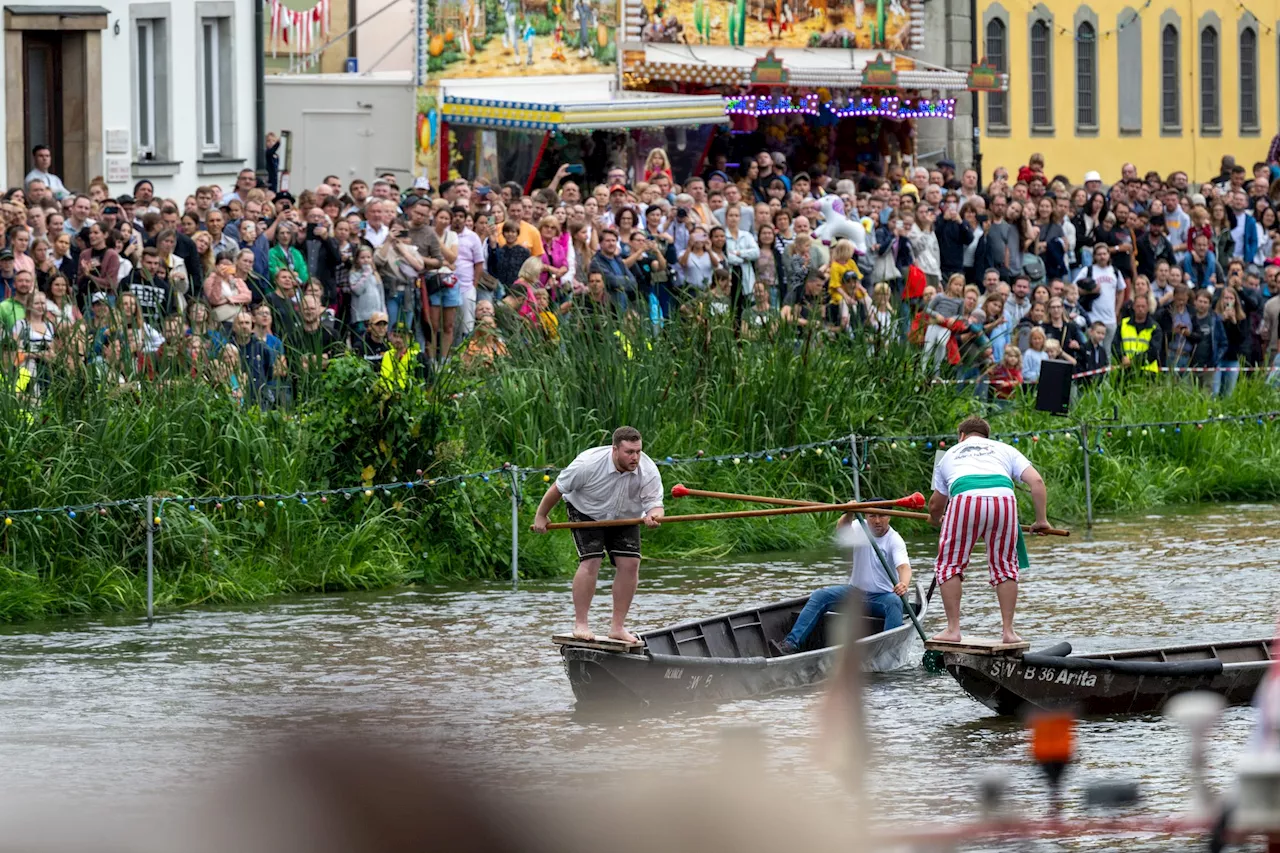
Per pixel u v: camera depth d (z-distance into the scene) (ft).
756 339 183.42
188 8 266.57
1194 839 71.67
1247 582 151.64
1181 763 90.48
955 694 111.75
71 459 141.90
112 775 71.77
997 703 104.99
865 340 188.65
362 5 308.81
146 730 93.61
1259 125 489.26
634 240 201.77
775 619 124.47
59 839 14.82
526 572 157.58
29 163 249.14
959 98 391.65
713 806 15.01
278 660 115.55
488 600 143.43
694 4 323.37
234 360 153.79
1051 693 104.22
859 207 253.85
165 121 264.93
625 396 170.81
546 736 83.97
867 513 116.57
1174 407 217.15
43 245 161.68
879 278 236.84
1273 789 28.43
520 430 165.99
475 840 14.26
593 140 287.28
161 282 168.96
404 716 18.10
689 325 181.37
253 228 184.75
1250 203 296.51
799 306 197.06
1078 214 256.93
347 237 186.60
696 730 96.68
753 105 322.14
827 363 183.93
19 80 243.40
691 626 118.11
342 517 154.71
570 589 149.48
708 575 156.15
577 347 173.17
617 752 76.79
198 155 270.26
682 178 301.63
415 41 281.95
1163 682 105.50
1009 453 110.93
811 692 112.06
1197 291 240.32
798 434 178.81
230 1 273.13
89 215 182.29
